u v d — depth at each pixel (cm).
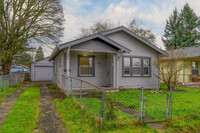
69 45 793
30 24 1288
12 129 361
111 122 367
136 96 762
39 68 2100
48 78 2134
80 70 1002
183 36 2964
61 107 577
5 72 1315
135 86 1113
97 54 1049
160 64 1158
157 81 1202
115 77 952
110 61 1059
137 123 383
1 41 1235
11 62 1389
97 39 891
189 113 491
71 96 695
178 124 399
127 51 934
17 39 1270
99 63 1052
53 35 1365
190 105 614
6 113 500
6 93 912
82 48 850
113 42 895
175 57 1112
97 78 1038
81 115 456
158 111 503
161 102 648
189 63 1499
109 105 405
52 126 391
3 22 1243
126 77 1088
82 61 1012
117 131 347
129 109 539
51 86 1355
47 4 1309
